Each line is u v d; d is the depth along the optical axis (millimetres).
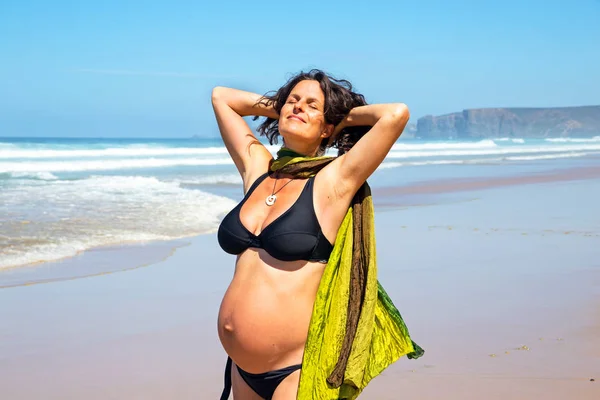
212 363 5793
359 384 3088
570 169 30016
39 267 9008
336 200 3236
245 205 3359
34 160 33469
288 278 3174
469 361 5684
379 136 3178
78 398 5043
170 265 9375
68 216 12766
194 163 33562
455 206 16016
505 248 10578
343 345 3113
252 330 3150
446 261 9617
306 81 3535
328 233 3223
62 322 6816
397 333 3291
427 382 5242
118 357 5898
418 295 7758
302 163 3330
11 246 9977
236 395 3377
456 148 61000
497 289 8055
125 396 5086
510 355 5832
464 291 7953
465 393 5031
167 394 5133
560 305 7391
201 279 8633
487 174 26844
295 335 3152
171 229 11961
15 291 7875
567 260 9727
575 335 6383
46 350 6039
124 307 7359
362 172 3219
